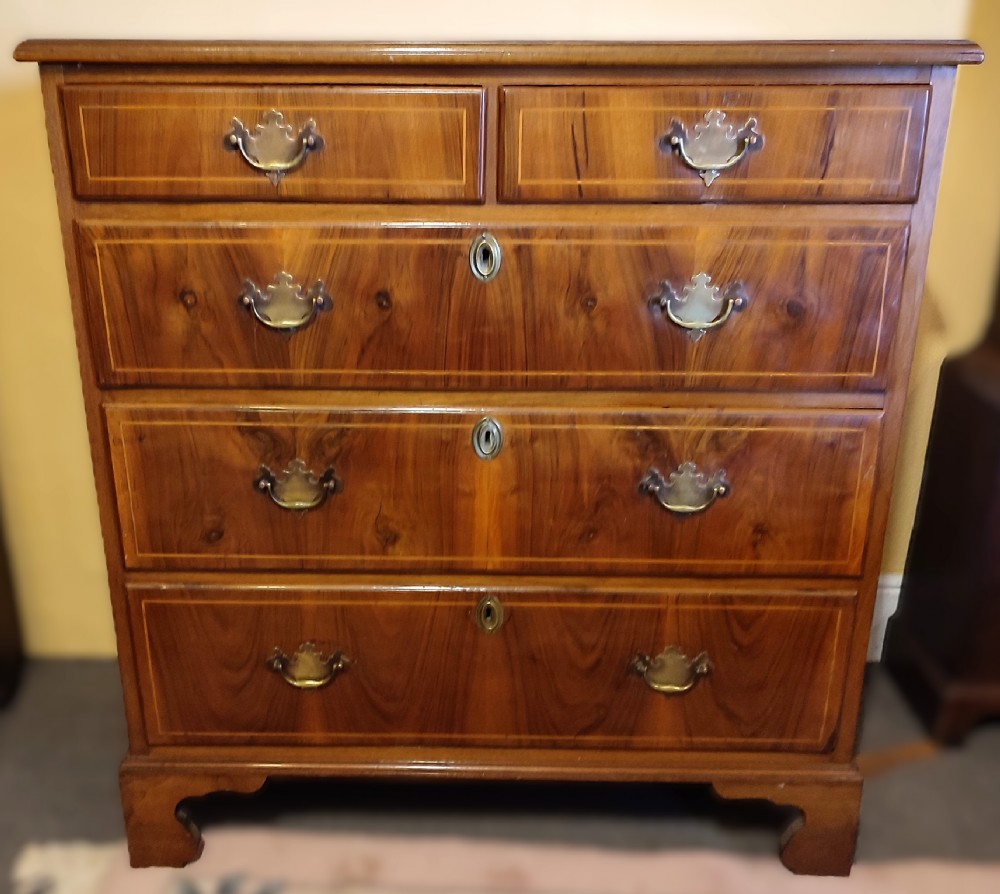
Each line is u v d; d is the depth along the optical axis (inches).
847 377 47.0
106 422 48.1
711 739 53.4
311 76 43.1
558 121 43.6
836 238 44.9
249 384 47.4
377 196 44.7
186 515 49.5
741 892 54.6
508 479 48.8
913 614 71.2
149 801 54.4
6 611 71.5
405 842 57.9
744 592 50.6
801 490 48.7
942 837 58.8
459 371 47.1
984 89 62.5
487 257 45.3
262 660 52.1
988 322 66.9
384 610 51.1
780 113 43.4
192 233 45.0
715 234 44.9
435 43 42.9
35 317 66.7
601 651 51.8
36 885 54.2
